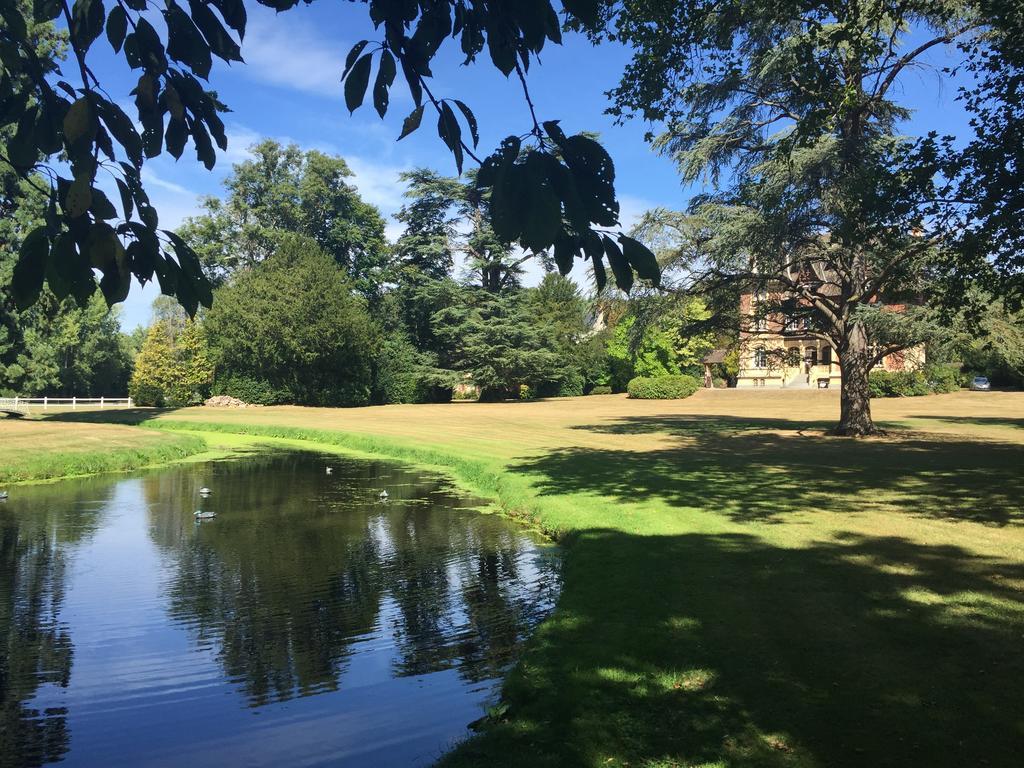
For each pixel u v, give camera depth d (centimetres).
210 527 1114
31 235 163
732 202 2219
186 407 4362
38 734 465
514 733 398
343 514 1213
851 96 977
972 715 395
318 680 544
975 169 1027
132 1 175
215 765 421
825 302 2267
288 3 183
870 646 497
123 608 724
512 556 914
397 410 3853
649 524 933
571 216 147
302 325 4272
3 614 712
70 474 1706
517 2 154
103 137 179
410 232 4781
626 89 1091
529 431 2539
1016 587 626
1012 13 1002
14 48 180
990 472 1355
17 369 4769
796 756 360
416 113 182
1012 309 1109
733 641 516
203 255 5059
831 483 1248
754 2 1152
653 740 384
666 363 5447
